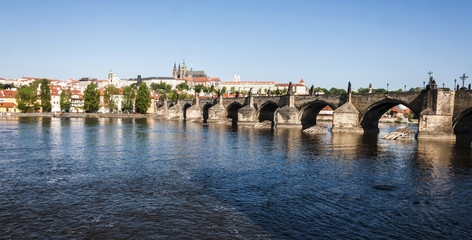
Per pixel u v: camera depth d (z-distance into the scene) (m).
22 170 40.00
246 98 143.25
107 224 24.14
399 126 166.75
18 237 21.91
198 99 178.12
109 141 69.00
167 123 144.25
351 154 56.34
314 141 75.19
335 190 33.62
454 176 40.72
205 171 41.09
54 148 57.38
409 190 34.19
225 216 26.05
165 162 46.56
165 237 22.33
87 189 32.34
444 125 79.69
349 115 98.75
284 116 119.88
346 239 22.67
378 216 26.81
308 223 25.12
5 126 101.38
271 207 28.27
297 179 37.84
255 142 72.06
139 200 29.33
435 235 23.69
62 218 25.06
